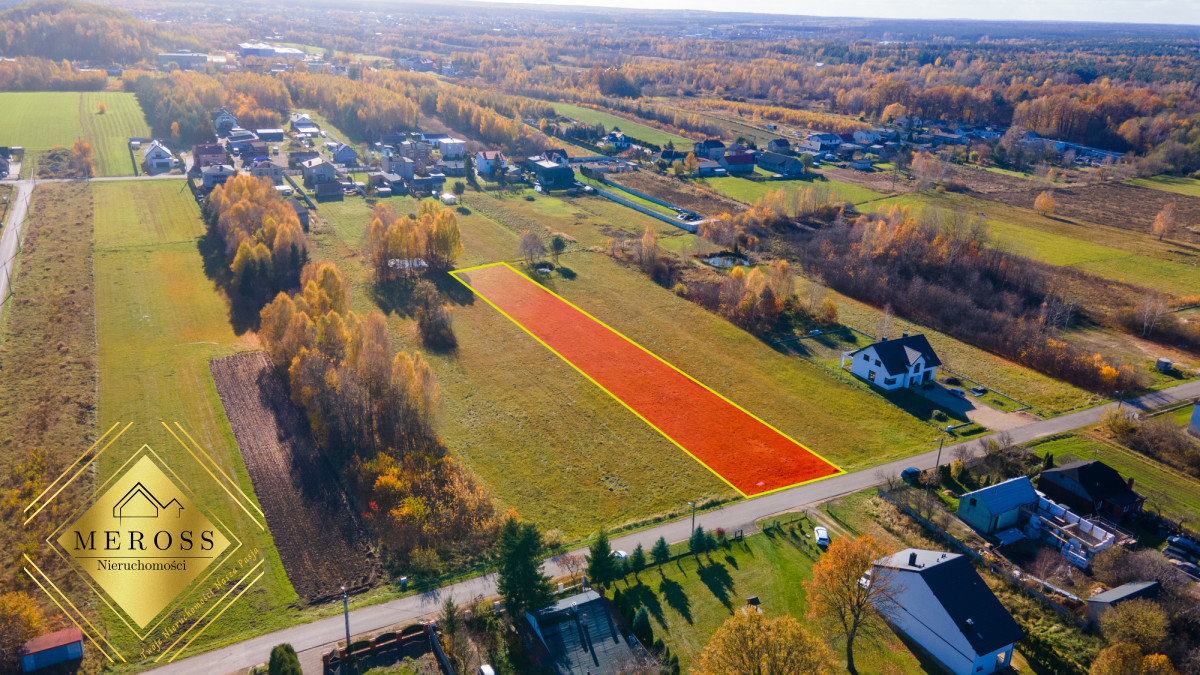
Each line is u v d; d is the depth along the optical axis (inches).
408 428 3053.6
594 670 1959.9
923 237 5201.8
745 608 1925.4
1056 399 3597.4
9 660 1974.7
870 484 2891.2
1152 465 3048.7
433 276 4859.7
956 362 3956.7
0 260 4724.4
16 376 3427.7
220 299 4397.1
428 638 2124.8
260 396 3373.5
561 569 2402.8
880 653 2097.7
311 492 2746.1
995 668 2049.7
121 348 3767.2
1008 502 2615.7
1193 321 4448.8
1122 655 1877.5
